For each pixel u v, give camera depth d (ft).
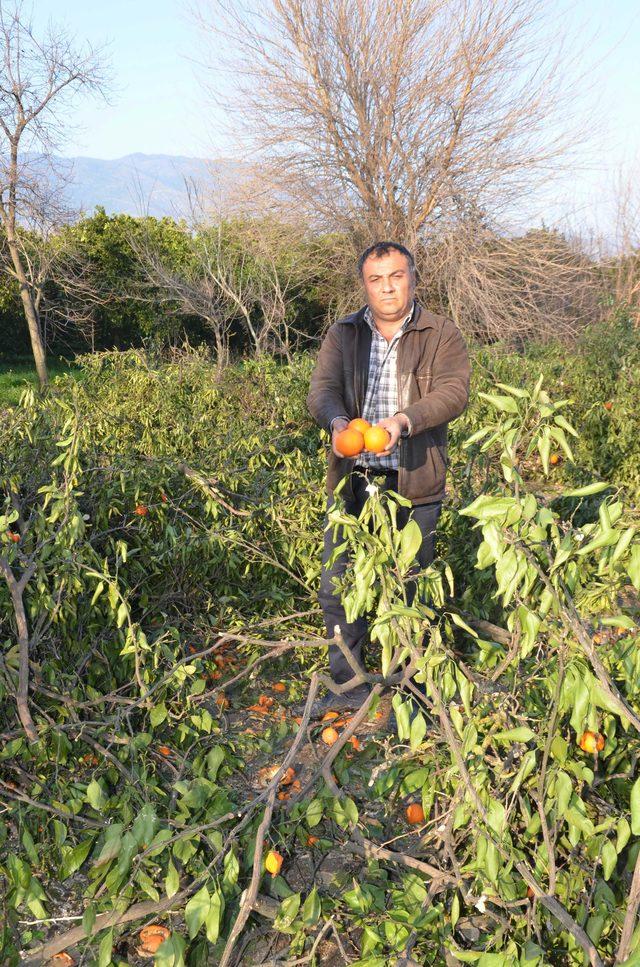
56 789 8.22
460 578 12.80
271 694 11.08
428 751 7.84
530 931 5.88
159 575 12.84
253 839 7.25
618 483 20.70
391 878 7.30
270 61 47.03
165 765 8.96
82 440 13.08
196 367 28.22
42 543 9.36
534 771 6.93
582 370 28.66
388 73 46.65
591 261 55.26
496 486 13.65
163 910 6.73
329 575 10.16
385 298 9.25
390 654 6.40
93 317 61.46
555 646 6.15
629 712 5.32
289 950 6.35
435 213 49.78
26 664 8.46
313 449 20.56
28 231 50.01
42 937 6.76
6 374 55.77
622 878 6.36
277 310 45.29
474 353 28.50
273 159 49.03
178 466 13.62
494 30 44.52
